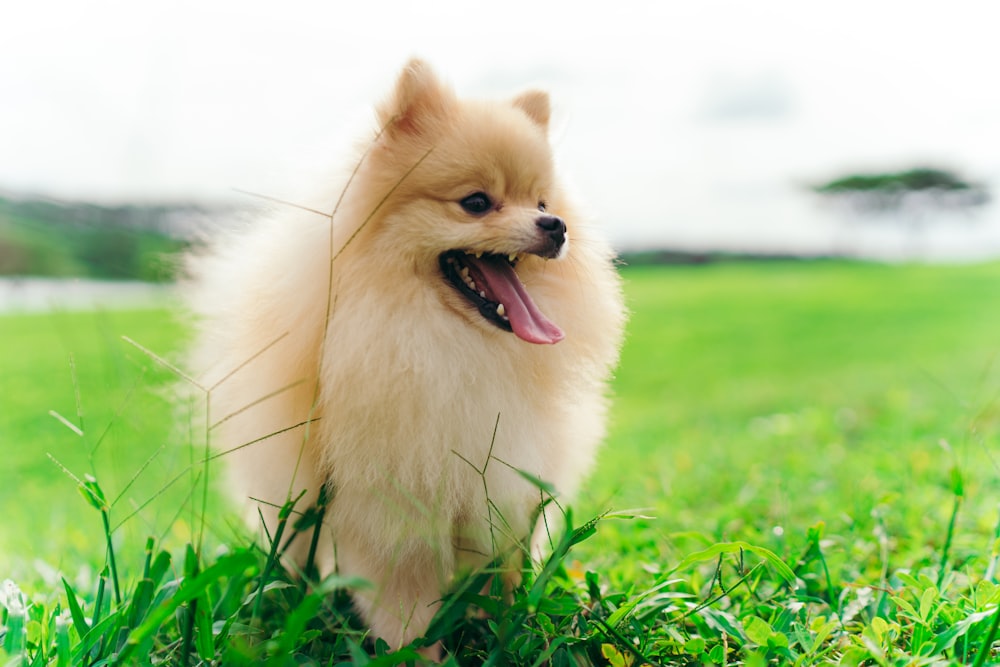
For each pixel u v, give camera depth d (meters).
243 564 0.47
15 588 0.55
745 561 0.63
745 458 1.01
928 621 0.52
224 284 0.62
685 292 5.06
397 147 0.59
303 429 0.57
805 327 3.28
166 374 0.74
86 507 0.86
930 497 0.74
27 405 1.41
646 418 1.54
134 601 0.53
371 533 0.56
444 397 0.56
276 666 0.46
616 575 0.63
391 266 0.57
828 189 10.36
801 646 0.53
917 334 2.83
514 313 0.58
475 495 0.57
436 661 0.55
